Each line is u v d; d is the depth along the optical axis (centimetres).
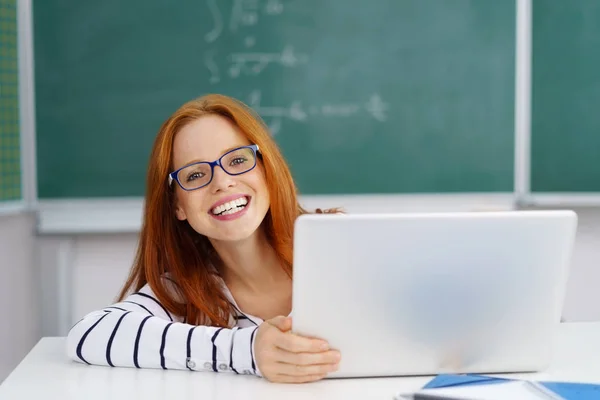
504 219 95
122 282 264
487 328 101
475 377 98
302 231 92
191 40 258
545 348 104
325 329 100
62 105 254
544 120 270
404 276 96
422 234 94
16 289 255
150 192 128
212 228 123
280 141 263
